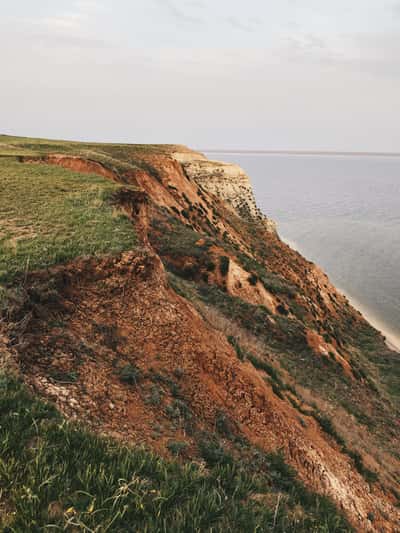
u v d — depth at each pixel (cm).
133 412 615
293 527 446
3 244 985
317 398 1465
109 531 320
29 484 341
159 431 595
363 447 1300
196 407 753
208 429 698
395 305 5897
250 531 386
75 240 1070
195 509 374
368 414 1784
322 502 653
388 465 1310
